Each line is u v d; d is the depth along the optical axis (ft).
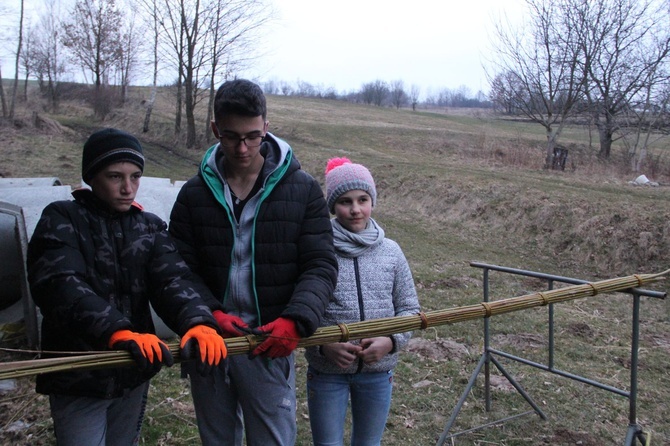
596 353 18.63
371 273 9.30
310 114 126.62
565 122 65.26
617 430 13.53
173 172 66.18
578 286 10.77
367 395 9.12
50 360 6.28
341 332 7.97
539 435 13.10
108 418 7.82
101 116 114.62
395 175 51.42
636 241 31.94
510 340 19.34
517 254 34.71
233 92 7.34
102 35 118.11
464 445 12.62
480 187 43.50
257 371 7.91
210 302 7.76
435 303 23.53
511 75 63.72
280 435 8.15
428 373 16.25
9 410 13.10
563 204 37.11
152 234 7.68
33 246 7.13
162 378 15.21
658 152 74.38
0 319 17.52
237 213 8.09
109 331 6.50
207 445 8.39
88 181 7.32
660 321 22.56
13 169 58.03
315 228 8.18
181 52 84.84
